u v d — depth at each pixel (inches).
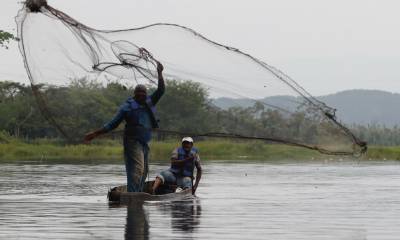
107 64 700.0
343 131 680.4
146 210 722.8
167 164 1902.1
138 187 816.9
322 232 569.3
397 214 695.7
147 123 808.9
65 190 981.2
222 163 2041.1
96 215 674.8
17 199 842.2
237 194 936.3
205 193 949.8
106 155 2664.9
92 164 1868.8
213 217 665.0
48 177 1279.5
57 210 720.3
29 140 2459.4
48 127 1989.4
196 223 619.5
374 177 1357.0
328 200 848.3
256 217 666.8
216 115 751.7
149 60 711.7
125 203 789.2
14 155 2456.9
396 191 994.1
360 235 551.8
